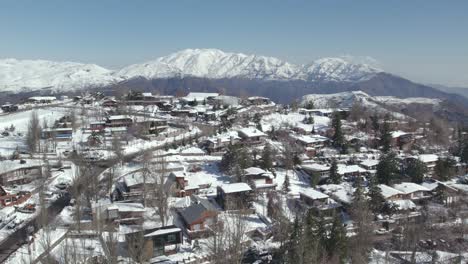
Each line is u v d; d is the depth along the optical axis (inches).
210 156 5128.0
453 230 3444.9
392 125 6589.6
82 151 5007.4
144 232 2768.2
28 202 3535.9
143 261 2583.7
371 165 4781.0
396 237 3351.4
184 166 4552.2
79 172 3939.5
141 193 3641.7
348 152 5433.1
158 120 6417.3
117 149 4822.8
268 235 3166.8
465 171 4936.0
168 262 2659.9
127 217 3203.7
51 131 5492.1
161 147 5324.8
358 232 3115.2
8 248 2733.8
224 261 2492.6
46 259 2394.2
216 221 2994.6
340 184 4293.8
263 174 4116.6
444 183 4303.6
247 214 3479.3
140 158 4771.2
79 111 7564.0
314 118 7559.1
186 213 3196.4
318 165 4712.1
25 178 4097.0
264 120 7150.6
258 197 3860.7
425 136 6378.0
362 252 2913.4
